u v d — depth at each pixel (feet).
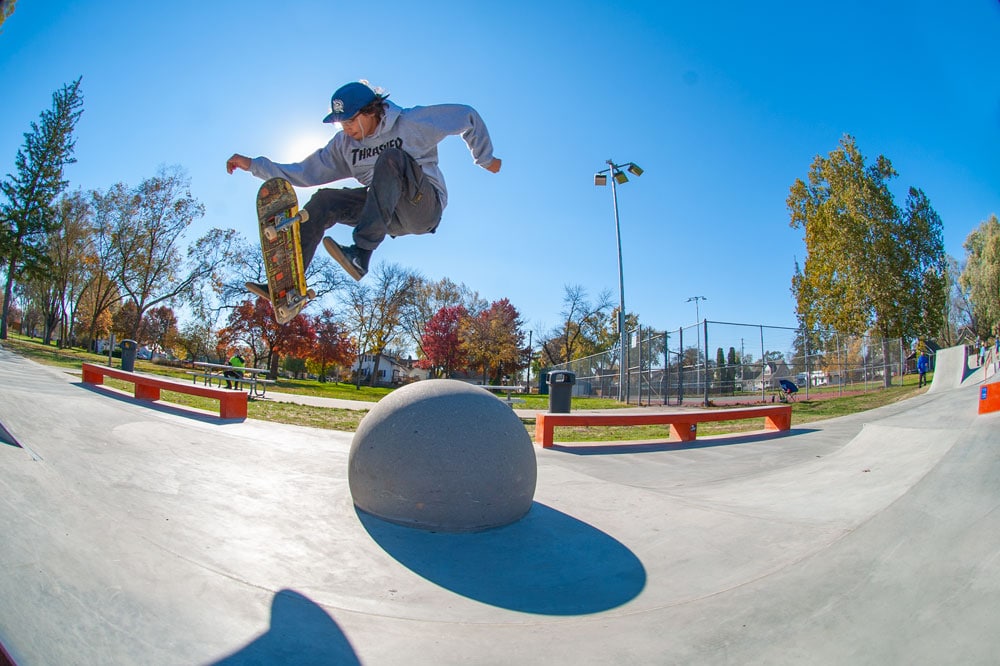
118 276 106.42
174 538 10.27
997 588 7.18
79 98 96.58
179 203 103.35
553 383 35.17
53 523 8.60
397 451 12.99
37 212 94.73
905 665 6.34
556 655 7.56
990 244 105.09
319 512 13.16
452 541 12.25
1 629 5.84
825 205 74.08
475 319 154.51
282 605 8.45
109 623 6.77
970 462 10.78
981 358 53.98
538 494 16.30
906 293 67.56
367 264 10.72
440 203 11.87
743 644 7.42
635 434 35.06
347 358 137.18
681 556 11.36
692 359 63.00
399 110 10.94
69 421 18.29
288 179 11.61
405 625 8.39
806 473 18.40
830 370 63.21
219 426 24.04
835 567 9.11
